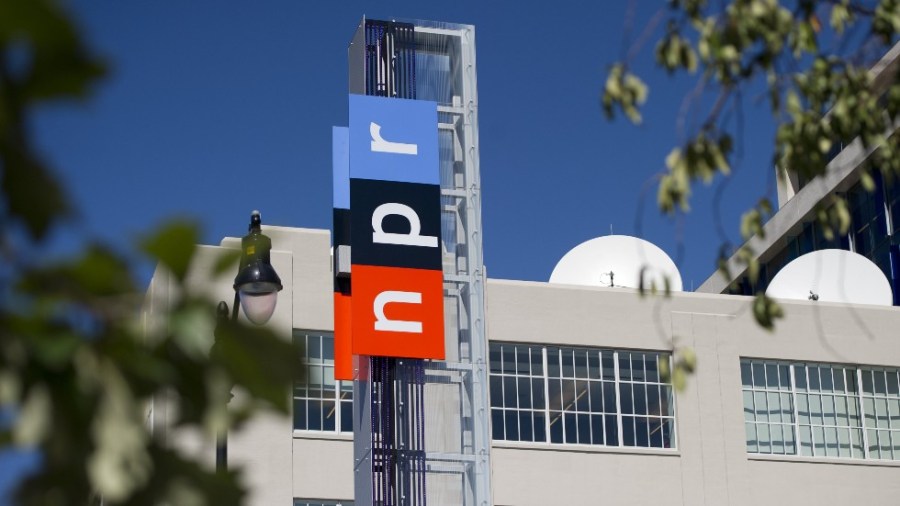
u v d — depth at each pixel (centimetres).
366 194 3819
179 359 211
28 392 197
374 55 3966
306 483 4259
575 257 5522
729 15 1064
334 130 4169
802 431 4831
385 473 3638
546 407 4638
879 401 4931
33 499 195
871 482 4809
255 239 2319
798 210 6875
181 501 207
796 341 4894
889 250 6412
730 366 4800
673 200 1084
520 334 4662
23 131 193
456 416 3781
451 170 4022
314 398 4362
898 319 5016
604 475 4603
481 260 3956
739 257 1202
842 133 1123
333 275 4159
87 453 198
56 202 196
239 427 218
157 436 210
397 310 3750
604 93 1095
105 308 203
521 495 4516
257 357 215
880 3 1098
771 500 4709
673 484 4647
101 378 202
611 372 4722
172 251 204
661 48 1088
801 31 1080
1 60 190
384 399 3694
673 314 4800
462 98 4038
